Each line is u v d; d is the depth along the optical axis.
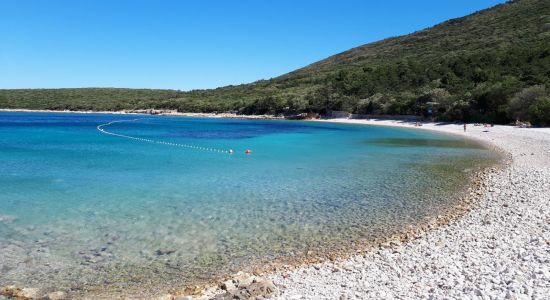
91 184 22.94
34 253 12.52
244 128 77.88
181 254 12.52
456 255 11.35
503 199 18.30
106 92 196.25
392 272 10.46
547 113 59.44
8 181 23.62
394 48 168.62
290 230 14.69
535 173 24.39
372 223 15.43
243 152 39.16
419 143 47.84
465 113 78.81
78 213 16.86
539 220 14.45
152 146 44.78
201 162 32.19
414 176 25.22
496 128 62.62
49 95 187.00
